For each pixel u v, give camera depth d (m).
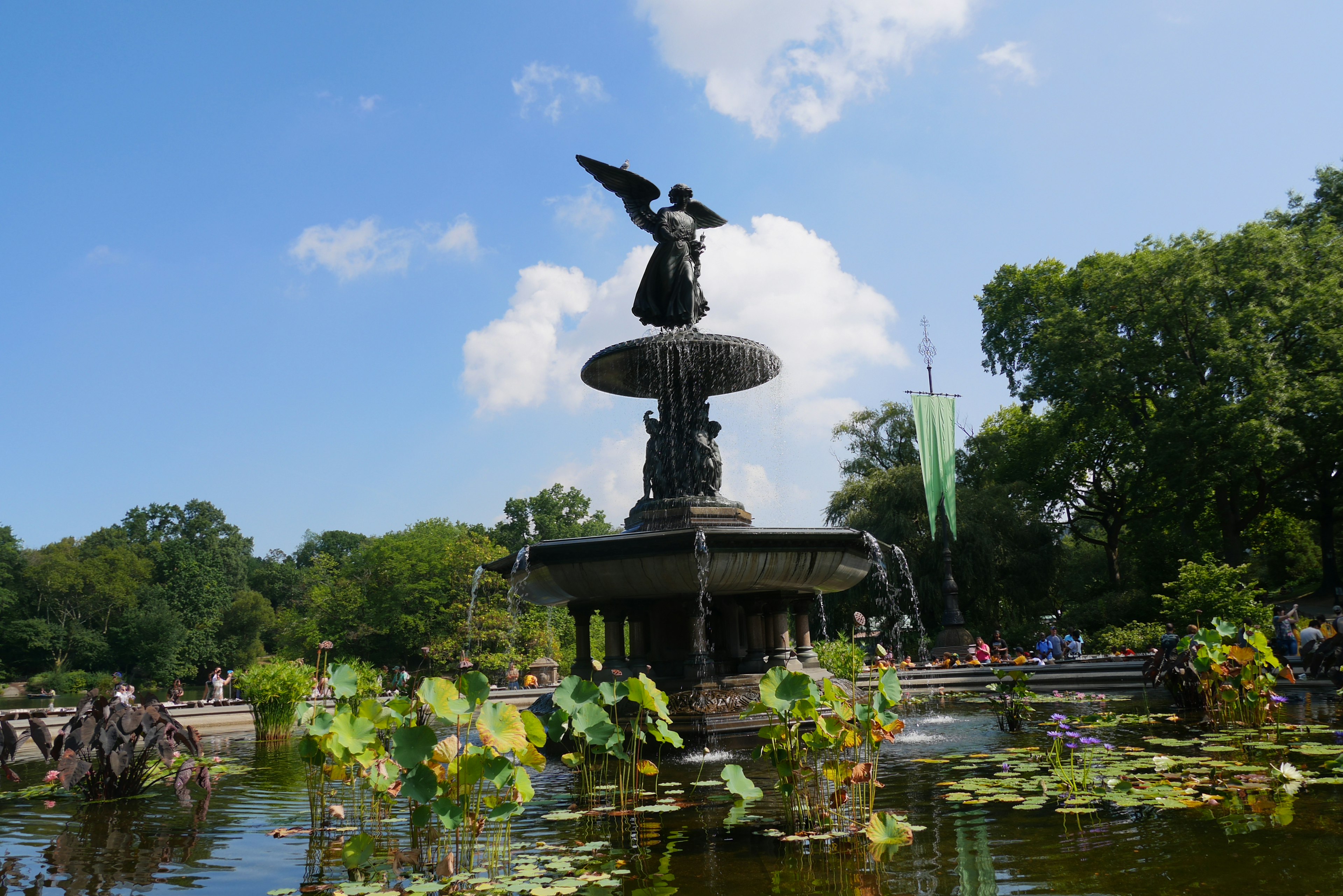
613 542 9.45
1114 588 34.94
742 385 12.16
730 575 9.57
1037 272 39.59
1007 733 9.09
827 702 5.00
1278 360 28.91
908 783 6.13
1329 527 31.39
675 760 7.73
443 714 4.30
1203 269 29.64
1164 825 4.54
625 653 10.69
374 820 5.56
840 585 10.84
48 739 7.09
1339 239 30.34
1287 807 4.82
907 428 37.88
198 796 6.96
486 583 48.75
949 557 27.08
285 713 12.66
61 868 4.59
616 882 3.94
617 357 11.06
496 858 4.46
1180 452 28.47
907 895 3.58
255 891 4.05
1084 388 31.17
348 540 95.19
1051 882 3.63
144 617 68.56
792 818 5.11
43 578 72.38
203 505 94.00
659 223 11.89
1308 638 13.73
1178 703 10.40
